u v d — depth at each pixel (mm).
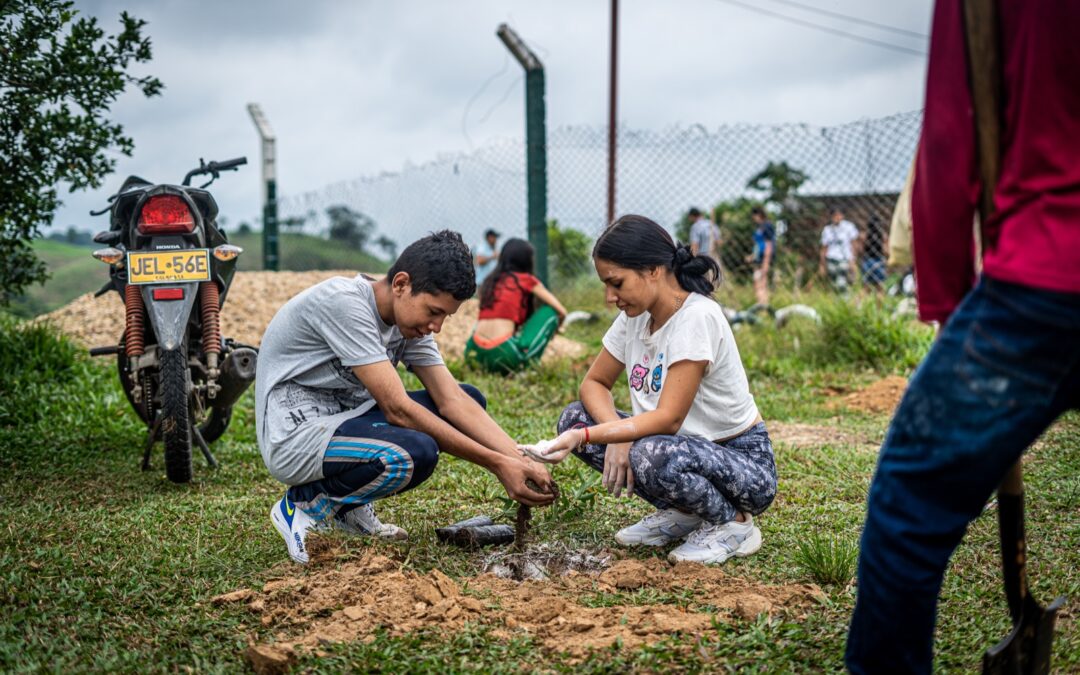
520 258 7348
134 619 2691
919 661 1854
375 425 3158
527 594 2844
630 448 3156
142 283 4172
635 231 3082
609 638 2459
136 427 5477
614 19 12328
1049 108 1649
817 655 2361
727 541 3219
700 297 3178
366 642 2482
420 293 3061
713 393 3232
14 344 6312
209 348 4422
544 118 9484
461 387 3533
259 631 2604
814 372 7469
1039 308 1618
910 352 7512
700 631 2516
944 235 1835
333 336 3156
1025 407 1664
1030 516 3559
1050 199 1652
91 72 4797
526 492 3150
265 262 12031
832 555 3045
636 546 3391
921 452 1752
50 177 5023
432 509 3844
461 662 2363
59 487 4270
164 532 3543
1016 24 1691
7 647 2389
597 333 9727
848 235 10047
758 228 10281
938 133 1810
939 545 1774
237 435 5387
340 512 3311
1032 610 2025
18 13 4727
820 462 4594
